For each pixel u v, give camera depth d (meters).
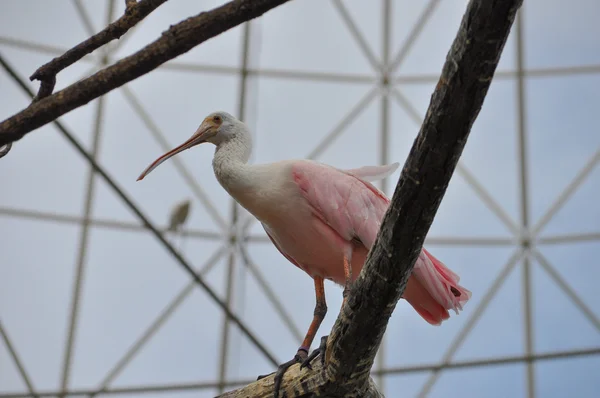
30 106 5.09
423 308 7.65
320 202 7.60
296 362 7.19
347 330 5.88
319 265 7.89
